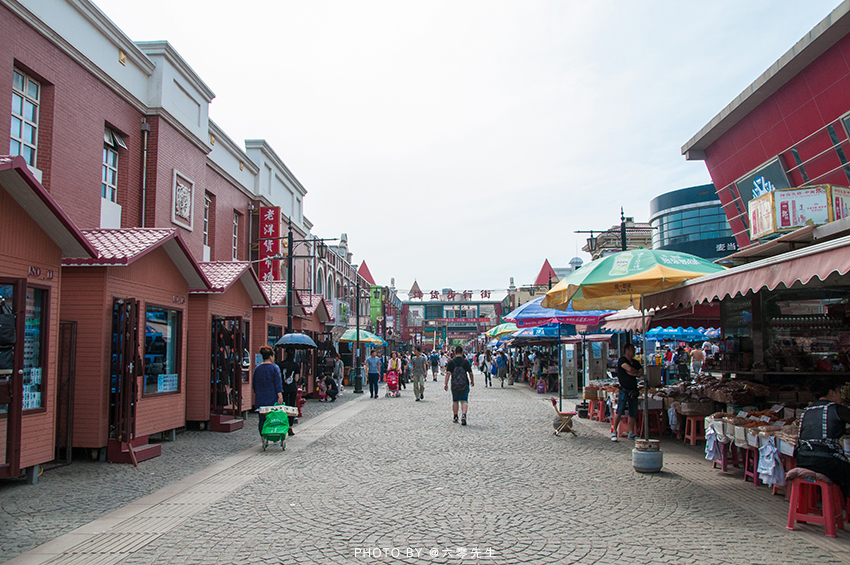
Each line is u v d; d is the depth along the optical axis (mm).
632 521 6141
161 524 6195
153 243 10852
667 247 45594
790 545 5355
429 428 14070
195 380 14023
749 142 18172
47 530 6035
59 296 9094
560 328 18891
